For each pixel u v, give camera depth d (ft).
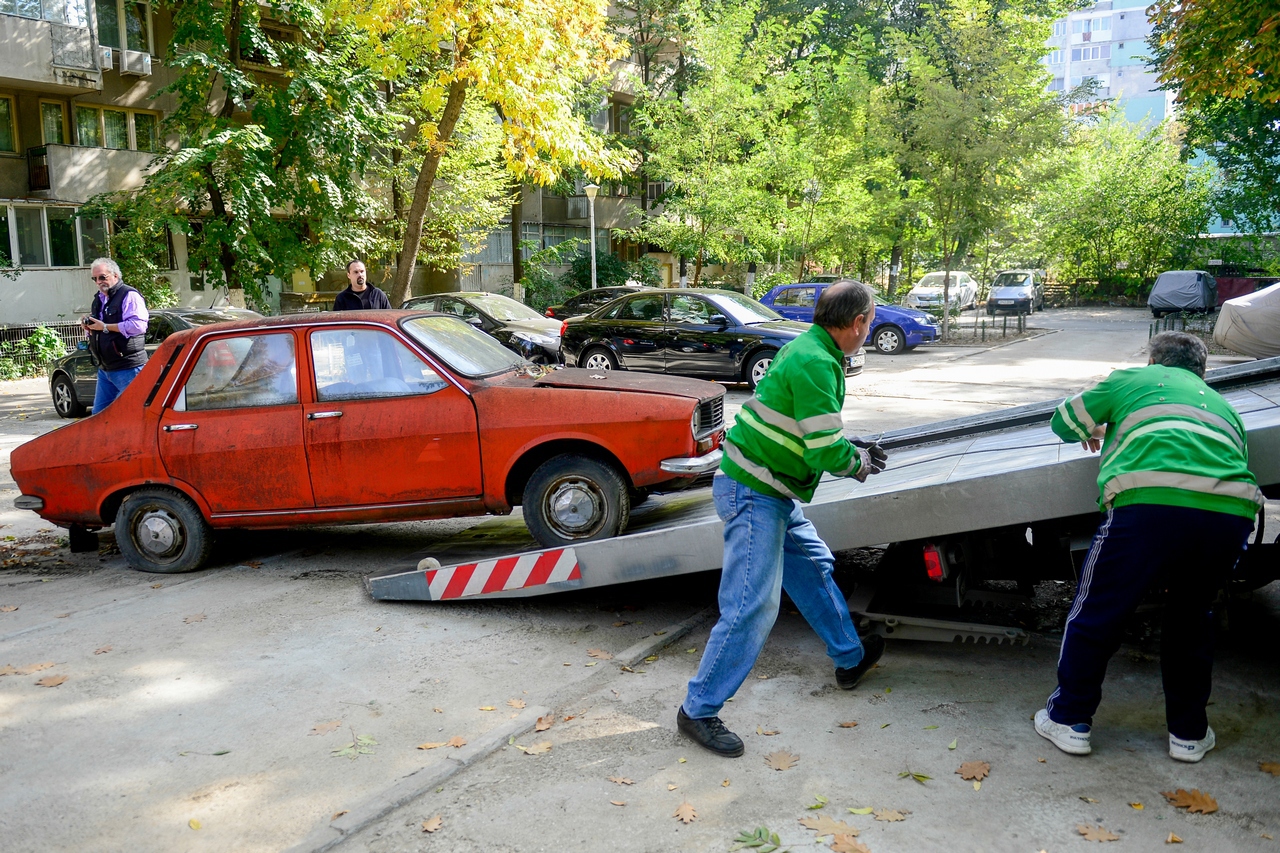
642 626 16.39
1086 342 78.69
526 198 116.98
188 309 42.65
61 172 78.43
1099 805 10.18
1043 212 139.33
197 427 19.33
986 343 78.13
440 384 18.71
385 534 23.17
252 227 68.80
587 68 62.44
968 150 75.46
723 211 91.56
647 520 18.97
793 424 11.32
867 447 11.86
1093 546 10.99
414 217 60.44
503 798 10.72
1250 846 9.36
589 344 51.29
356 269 30.30
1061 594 17.12
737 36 93.25
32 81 74.84
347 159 68.13
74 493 20.12
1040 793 10.44
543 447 18.49
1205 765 10.94
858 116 97.91
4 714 13.33
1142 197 139.54
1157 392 11.00
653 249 135.13
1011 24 80.89
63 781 11.43
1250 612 15.49
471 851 9.69
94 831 10.30
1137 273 143.13
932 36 80.12
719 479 12.13
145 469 19.54
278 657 15.23
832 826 9.86
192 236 71.10
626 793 10.77
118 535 20.21
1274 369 16.07
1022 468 12.60
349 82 66.80
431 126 58.59
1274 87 45.57
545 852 9.64
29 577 20.30
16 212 77.15
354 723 12.76
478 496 18.54
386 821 10.31
